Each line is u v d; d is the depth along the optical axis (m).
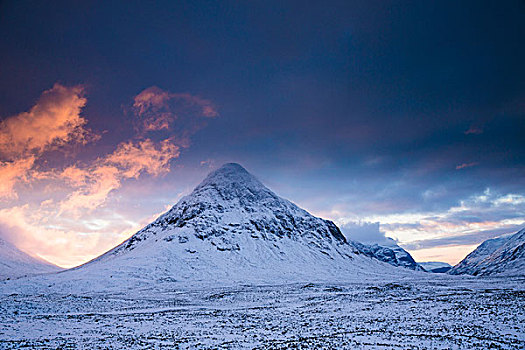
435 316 40.78
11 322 41.09
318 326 37.69
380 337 31.16
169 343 30.48
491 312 40.91
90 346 29.34
